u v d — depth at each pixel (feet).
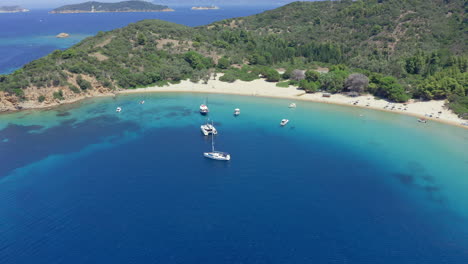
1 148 345.51
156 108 483.10
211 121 430.20
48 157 325.62
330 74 552.82
